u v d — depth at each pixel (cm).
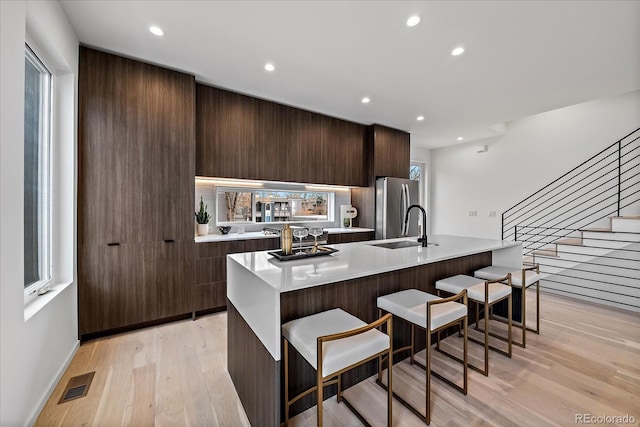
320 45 235
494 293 204
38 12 158
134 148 258
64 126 218
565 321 293
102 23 208
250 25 209
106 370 202
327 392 175
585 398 174
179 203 282
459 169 593
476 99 345
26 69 182
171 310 279
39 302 172
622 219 343
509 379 192
